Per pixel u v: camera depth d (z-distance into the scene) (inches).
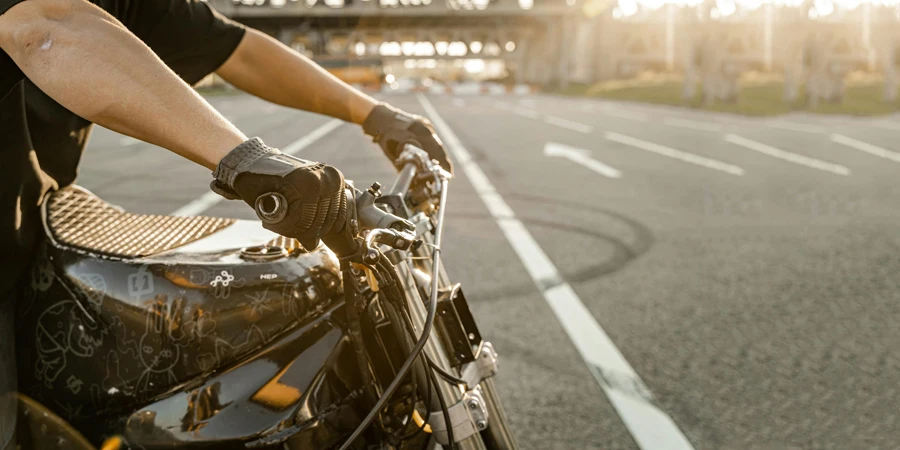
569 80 2518.5
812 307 146.3
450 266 175.8
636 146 456.1
